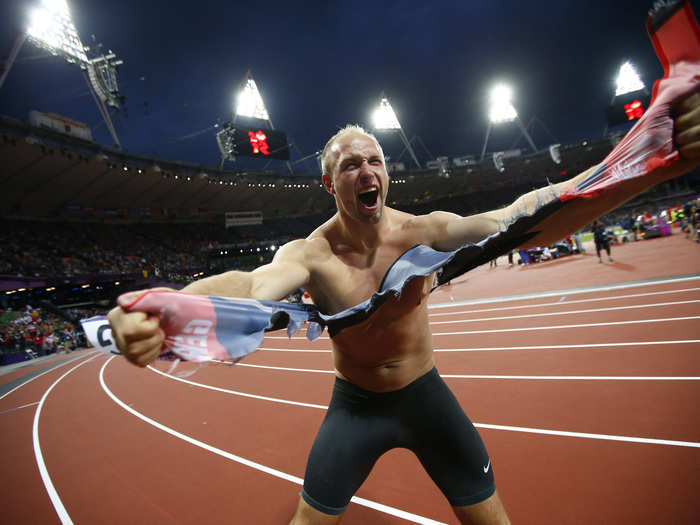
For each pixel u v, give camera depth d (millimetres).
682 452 2799
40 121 25141
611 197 903
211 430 5137
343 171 1248
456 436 1454
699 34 761
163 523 3213
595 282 10781
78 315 24344
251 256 42219
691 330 5449
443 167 44656
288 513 3047
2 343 18328
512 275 16172
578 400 3955
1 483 4594
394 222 1426
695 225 14578
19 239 26766
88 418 6848
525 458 3104
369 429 1508
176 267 35375
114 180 31500
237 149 33031
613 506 2418
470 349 6758
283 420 5059
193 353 821
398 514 2756
